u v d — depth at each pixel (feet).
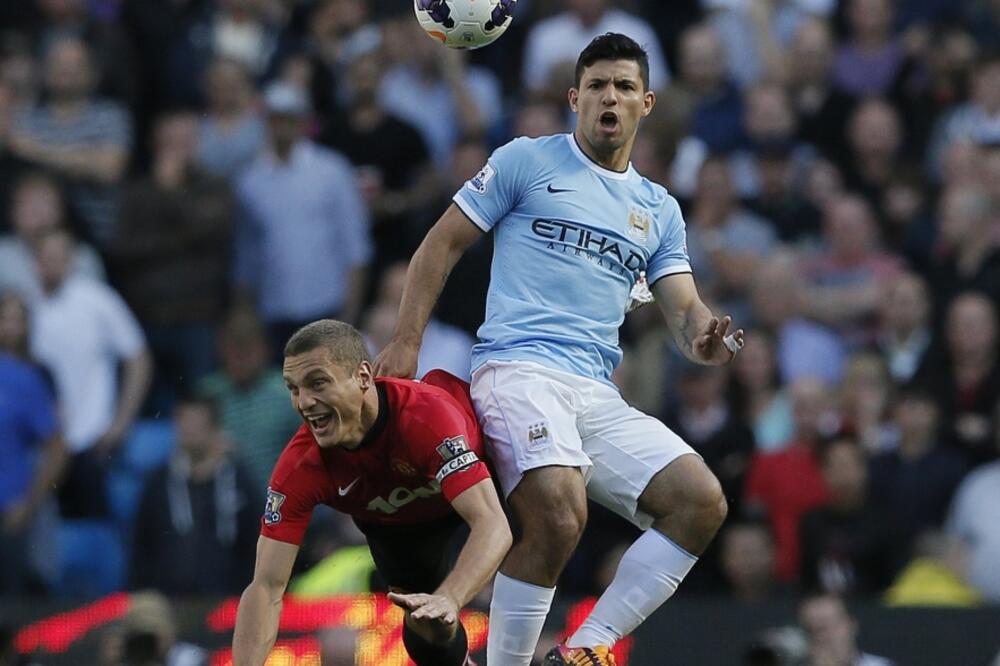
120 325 172.45
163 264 175.52
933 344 160.97
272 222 174.50
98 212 186.80
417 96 190.60
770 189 181.16
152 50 201.46
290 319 174.29
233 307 176.14
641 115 90.07
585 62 89.56
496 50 203.92
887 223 182.70
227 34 202.18
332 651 132.87
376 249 181.06
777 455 149.89
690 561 89.30
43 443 161.17
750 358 158.81
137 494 158.30
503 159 89.66
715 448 152.15
